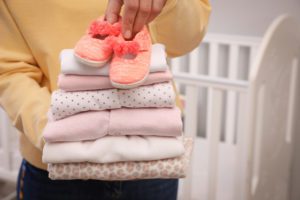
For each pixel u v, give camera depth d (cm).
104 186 108
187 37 97
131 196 110
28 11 101
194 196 186
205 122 229
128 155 75
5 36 103
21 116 89
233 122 211
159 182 112
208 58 220
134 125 75
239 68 215
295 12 200
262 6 204
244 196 158
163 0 80
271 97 168
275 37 163
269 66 160
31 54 105
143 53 74
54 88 103
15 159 209
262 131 164
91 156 75
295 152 211
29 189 114
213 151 168
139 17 78
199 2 100
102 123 75
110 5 83
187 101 166
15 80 96
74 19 103
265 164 173
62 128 75
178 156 77
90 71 74
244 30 211
